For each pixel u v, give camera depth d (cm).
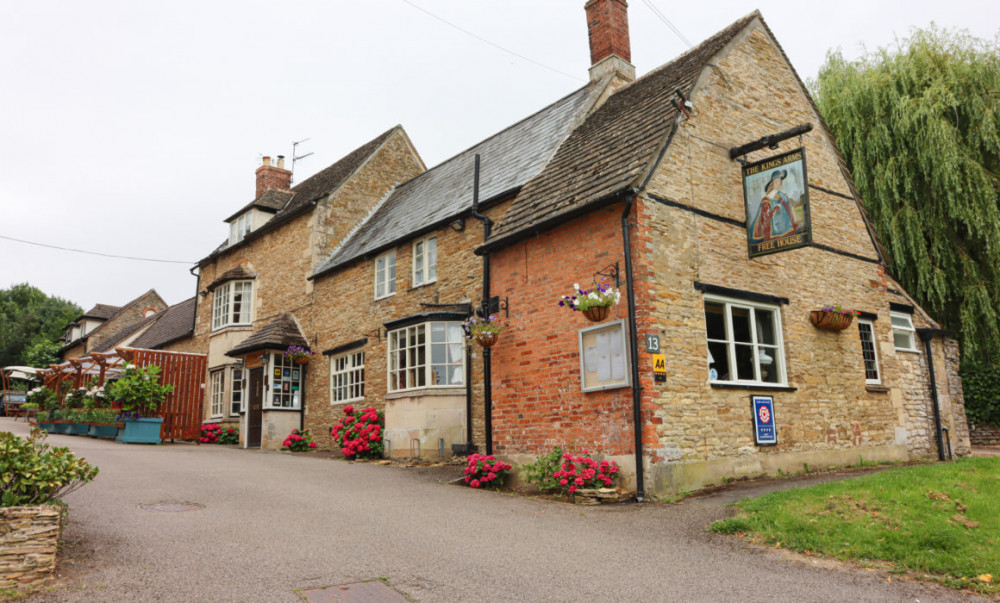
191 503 796
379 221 1919
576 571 536
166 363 1816
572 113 1469
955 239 1712
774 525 648
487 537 651
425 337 1352
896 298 1446
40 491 549
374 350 1602
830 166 1287
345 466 1235
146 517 704
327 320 1817
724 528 655
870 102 1816
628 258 912
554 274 1040
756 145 1041
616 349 916
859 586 495
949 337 1547
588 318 930
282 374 1830
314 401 1808
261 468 1167
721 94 1105
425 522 718
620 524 712
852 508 672
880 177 1745
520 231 1083
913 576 515
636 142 1031
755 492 840
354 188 2058
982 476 779
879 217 1802
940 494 693
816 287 1165
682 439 893
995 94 1686
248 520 706
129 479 962
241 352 1903
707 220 1014
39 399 2338
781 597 473
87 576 498
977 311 1661
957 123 1712
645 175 935
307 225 1997
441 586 495
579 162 1138
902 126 1703
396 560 561
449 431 1309
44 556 491
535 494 946
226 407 2128
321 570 527
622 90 1430
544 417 1020
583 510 799
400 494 907
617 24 1551
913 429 1351
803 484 888
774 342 1077
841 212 1273
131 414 1691
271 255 2156
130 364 1720
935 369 1462
